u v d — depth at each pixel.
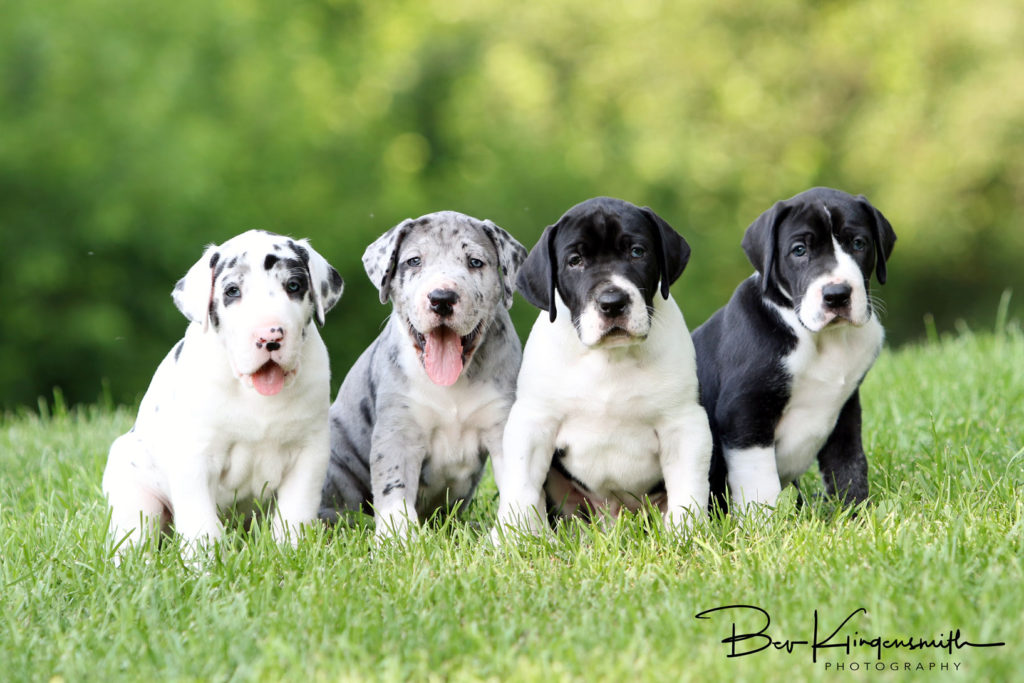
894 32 29.02
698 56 29.98
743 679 4.75
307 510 7.23
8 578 6.41
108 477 7.50
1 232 25.55
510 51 31.66
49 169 25.92
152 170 26.30
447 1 33.12
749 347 7.35
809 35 29.81
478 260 7.64
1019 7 28.30
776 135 29.02
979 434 8.89
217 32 29.02
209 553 6.65
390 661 5.05
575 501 7.84
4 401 25.27
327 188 27.84
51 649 5.46
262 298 6.77
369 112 29.98
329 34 32.25
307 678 5.01
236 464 7.14
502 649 5.20
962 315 28.94
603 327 6.88
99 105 27.02
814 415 7.38
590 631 5.36
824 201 7.17
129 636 5.55
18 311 25.34
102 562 6.50
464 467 7.91
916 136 28.11
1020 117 27.22
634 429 7.34
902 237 27.98
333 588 6.03
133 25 28.44
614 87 30.61
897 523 6.65
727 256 28.12
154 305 26.42
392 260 7.75
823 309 6.94
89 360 25.86
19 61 27.38
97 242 25.62
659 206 28.83
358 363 8.49
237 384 6.96
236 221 26.42
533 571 6.30
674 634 5.28
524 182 28.97
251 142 27.73
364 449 8.24
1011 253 28.00
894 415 9.97
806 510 7.23
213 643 5.39
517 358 7.94
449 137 31.08
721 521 6.93
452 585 6.00
